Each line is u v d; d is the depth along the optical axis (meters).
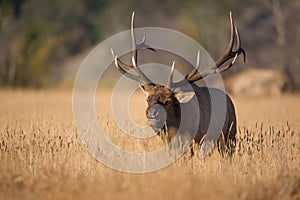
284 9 161.88
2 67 159.12
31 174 38.62
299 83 146.62
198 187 34.75
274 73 135.75
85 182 36.09
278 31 156.62
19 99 99.44
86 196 34.06
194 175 37.59
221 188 35.03
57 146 44.09
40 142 45.09
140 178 36.50
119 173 38.72
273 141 44.47
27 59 156.88
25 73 156.25
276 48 168.25
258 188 35.66
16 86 153.12
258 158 41.88
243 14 176.75
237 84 133.00
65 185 35.81
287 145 45.03
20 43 158.12
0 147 43.69
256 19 178.12
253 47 171.88
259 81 132.62
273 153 42.28
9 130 51.72
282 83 133.12
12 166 40.09
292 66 152.62
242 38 172.00
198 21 169.62
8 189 36.03
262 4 174.62
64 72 193.62
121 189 34.81
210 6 173.50
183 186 34.47
